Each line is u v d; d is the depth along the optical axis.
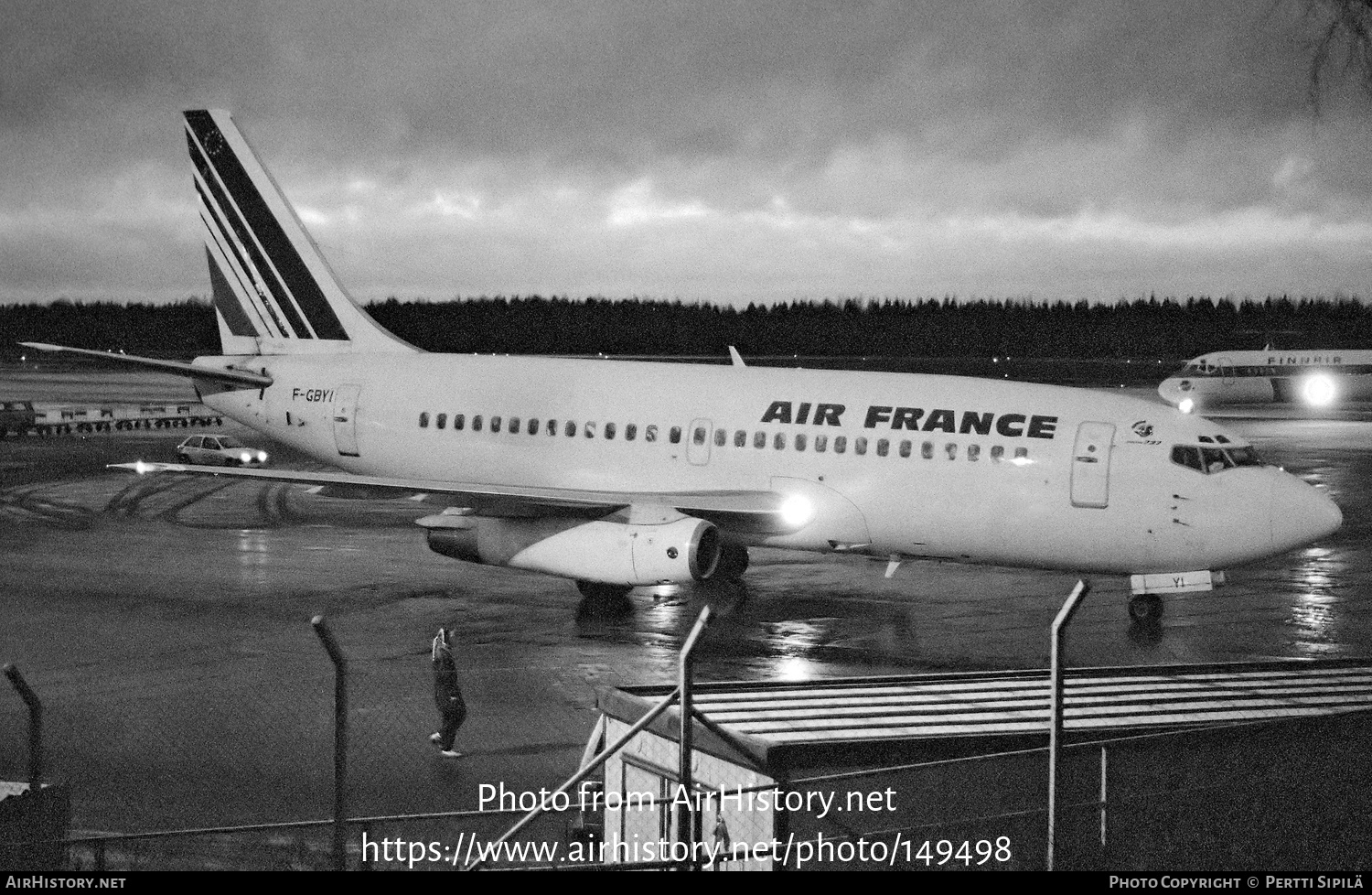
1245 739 14.06
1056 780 12.47
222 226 37.78
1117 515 27.12
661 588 32.44
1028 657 25.61
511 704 21.88
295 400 35.91
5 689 22.25
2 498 48.69
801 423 29.98
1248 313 190.12
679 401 31.56
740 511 28.94
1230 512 26.42
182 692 22.27
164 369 35.16
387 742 19.59
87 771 18.09
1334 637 27.70
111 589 31.44
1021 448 27.84
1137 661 25.31
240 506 47.66
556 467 32.62
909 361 159.00
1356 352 101.50
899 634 27.69
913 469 28.70
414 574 34.22
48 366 175.00
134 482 53.62
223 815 16.44
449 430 33.94
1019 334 194.75
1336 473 59.00
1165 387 103.50
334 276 36.94
